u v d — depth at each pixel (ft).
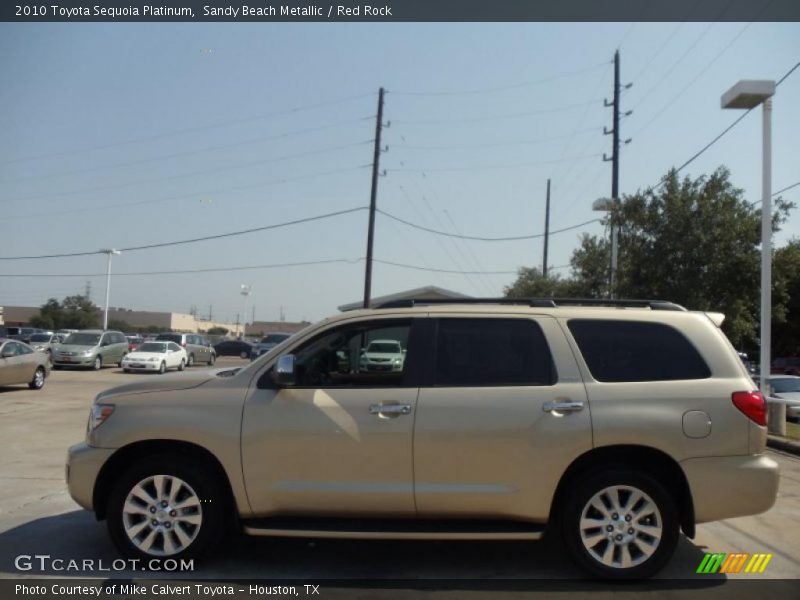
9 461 29.30
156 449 16.67
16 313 313.32
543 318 16.78
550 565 17.03
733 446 15.74
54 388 64.59
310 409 16.06
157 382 17.13
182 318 362.74
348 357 17.53
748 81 43.01
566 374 16.15
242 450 16.02
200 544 16.16
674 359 16.40
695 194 57.82
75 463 16.43
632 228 61.00
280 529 15.71
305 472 15.96
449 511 15.85
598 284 84.53
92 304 286.05
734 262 55.88
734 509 15.65
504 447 15.65
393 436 15.75
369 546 18.33
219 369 19.10
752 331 59.21
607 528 15.71
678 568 16.96
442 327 16.85
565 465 15.65
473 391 16.05
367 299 109.91
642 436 15.62
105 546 18.03
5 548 17.88
